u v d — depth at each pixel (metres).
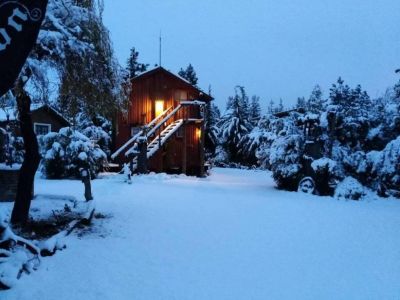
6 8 3.33
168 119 21.00
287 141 14.95
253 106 50.53
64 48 6.42
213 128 37.03
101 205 9.66
